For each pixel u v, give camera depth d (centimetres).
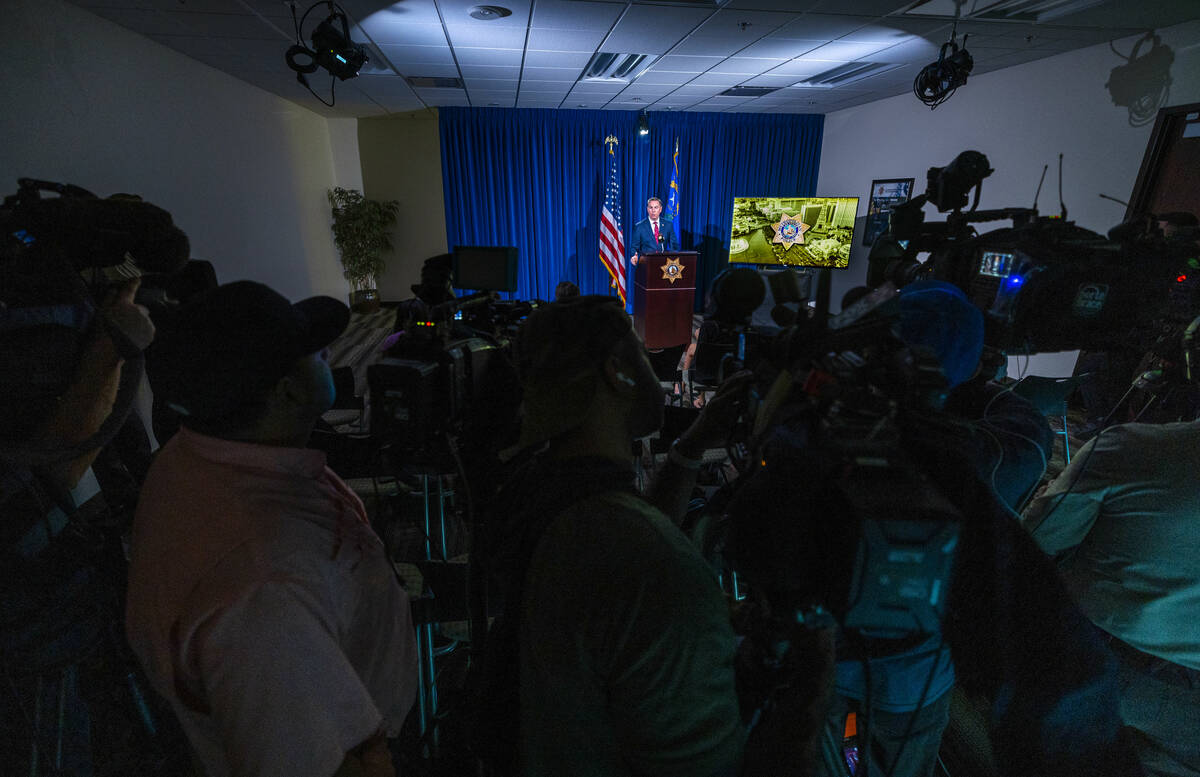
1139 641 101
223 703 56
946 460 54
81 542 119
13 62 279
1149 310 84
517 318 182
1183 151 367
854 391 50
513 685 58
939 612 43
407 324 119
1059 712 58
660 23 370
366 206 742
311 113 698
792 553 47
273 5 326
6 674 103
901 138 633
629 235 792
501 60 466
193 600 56
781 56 456
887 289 60
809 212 677
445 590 127
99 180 337
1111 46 405
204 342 60
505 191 761
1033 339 88
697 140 773
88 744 123
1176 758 103
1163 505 90
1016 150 490
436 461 124
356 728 65
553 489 52
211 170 471
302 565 62
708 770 45
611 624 44
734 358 80
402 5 335
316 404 72
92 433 100
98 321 97
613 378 53
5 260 91
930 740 82
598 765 51
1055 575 56
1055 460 326
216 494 62
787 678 50
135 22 351
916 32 391
